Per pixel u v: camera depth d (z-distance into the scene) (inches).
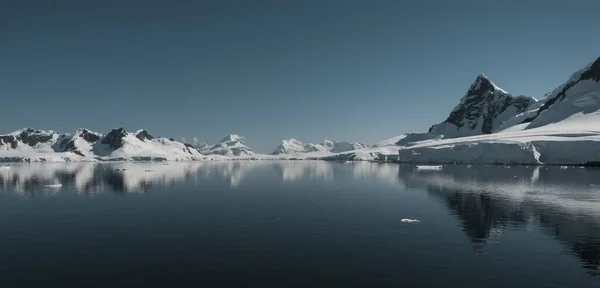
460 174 4357.8
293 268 932.0
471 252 1070.4
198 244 1152.2
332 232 1311.5
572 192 2453.2
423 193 2456.9
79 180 3698.3
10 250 1092.5
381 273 897.5
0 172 5359.3
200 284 829.8
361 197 2261.3
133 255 1041.5
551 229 1359.5
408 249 1098.7
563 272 909.8
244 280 852.0
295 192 2566.4
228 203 2015.3
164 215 1643.7
